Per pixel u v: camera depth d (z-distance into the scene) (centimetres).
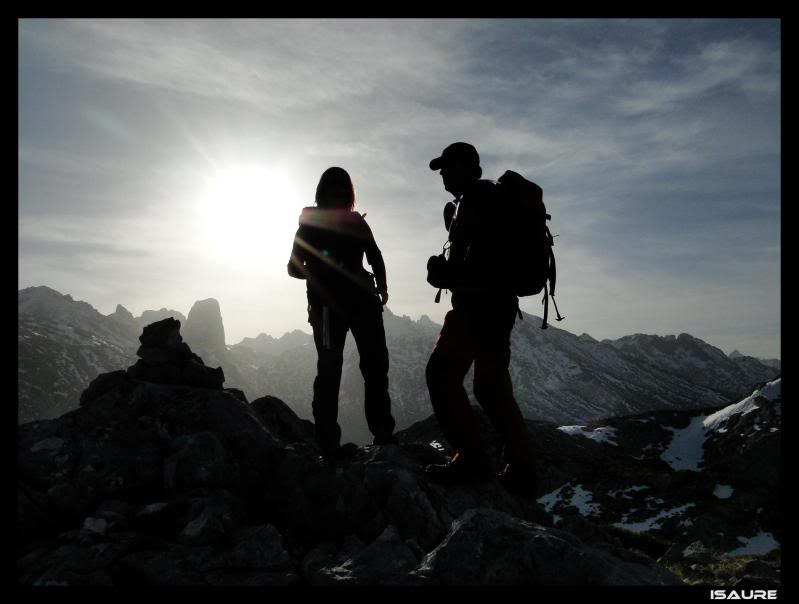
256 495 557
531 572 386
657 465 11025
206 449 551
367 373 620
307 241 594
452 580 389
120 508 489
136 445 560
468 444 525
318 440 582
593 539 548
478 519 426
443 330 516
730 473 9288
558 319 508
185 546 443
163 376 665
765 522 7781
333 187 601
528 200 484
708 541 7275
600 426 13812
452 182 532
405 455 594
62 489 499
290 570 436
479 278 487
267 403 735
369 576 412
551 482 9538
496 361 518
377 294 609
